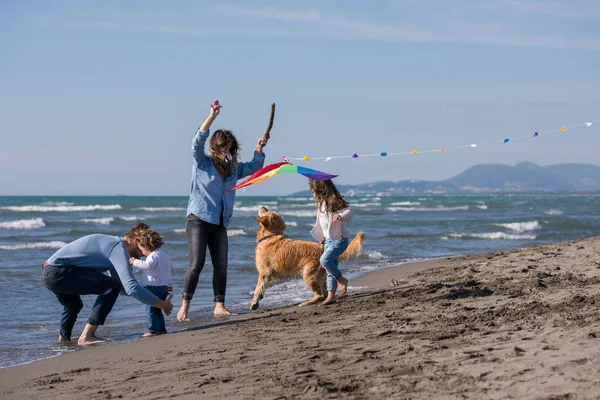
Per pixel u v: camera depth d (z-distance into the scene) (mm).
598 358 3549
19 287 10328
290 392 3682
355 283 9781
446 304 6363
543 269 8617
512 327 4809
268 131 7461
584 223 28094
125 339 6539
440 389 3396
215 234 7312
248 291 9961
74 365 5270
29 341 6578
